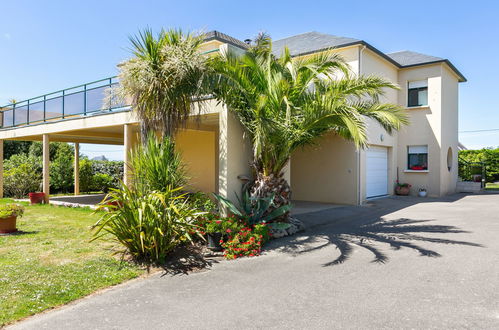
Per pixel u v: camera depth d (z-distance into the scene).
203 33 7.55
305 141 8.75
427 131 16.56
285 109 7.92
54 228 8.78
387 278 5.06
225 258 6.30
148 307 4.16
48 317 3.89
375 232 8.41
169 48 7.04
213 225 6.65
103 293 4.63
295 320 3.76
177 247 6.80
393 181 16.73
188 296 4.51
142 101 7.50
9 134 15.77
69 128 12.80
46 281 4.95
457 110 19.30
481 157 25.03
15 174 17.52
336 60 8.41
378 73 15.08
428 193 16.52
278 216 8.20
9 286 4.73
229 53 7.83
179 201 7.09
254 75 8.08
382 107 7.92
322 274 5.30
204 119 10.33
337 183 13.81
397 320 3.73
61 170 19.89
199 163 15.93
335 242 7.39
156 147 7.35
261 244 7.13
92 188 20.91
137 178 7.11
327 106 7.09
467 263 5.73
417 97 17.03
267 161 8.31
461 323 3.63
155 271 5.60
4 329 3.58
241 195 8.72
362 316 3.83
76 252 6.50
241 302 4.29
